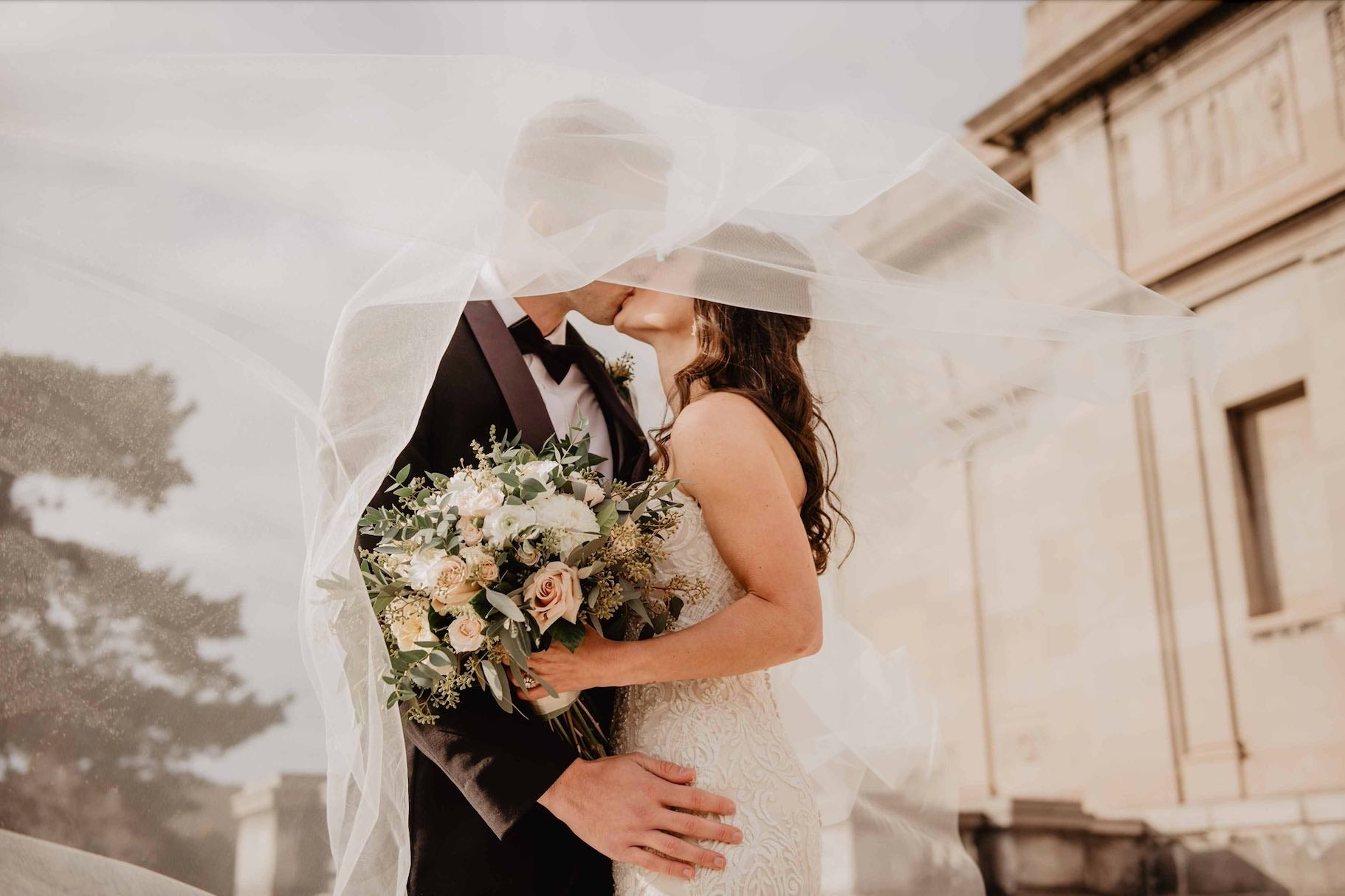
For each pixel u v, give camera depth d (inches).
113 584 62.2
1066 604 330.0
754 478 69.1
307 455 64.7
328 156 67.9
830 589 100.3
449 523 65.0
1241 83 317.1
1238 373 307.9
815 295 76.1
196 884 59.1
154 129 67.7
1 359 64.5
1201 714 297.1
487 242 66.6
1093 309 83.2
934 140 77.5
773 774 68.6
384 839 62.4
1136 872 284.7
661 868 64.7
